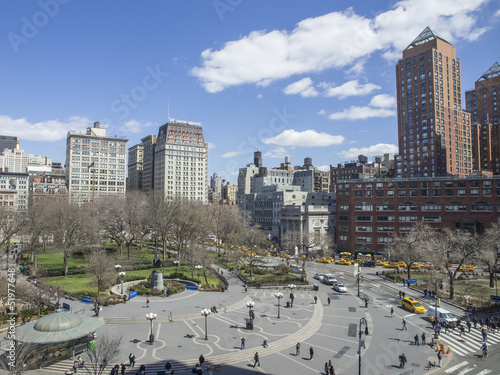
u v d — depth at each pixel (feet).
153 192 476.13
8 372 114.73
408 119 547.90
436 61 526.16
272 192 590.14
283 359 142.61
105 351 130.21
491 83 626.23
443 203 383.24
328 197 570.05
